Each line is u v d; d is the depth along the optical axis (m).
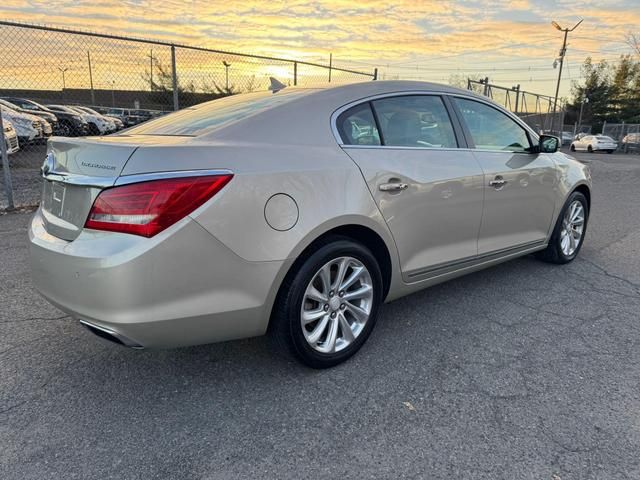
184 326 2.20
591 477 1.95
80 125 17.17
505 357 2.90
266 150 2.45
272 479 1.94
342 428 2.25
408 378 2.67
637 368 2.78
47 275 2.31
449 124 3.39
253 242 2.28
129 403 2.44
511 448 2.12
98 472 1.97
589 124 57.97
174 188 2.09
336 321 2.73
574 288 4.06
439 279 3.36
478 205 3.43
